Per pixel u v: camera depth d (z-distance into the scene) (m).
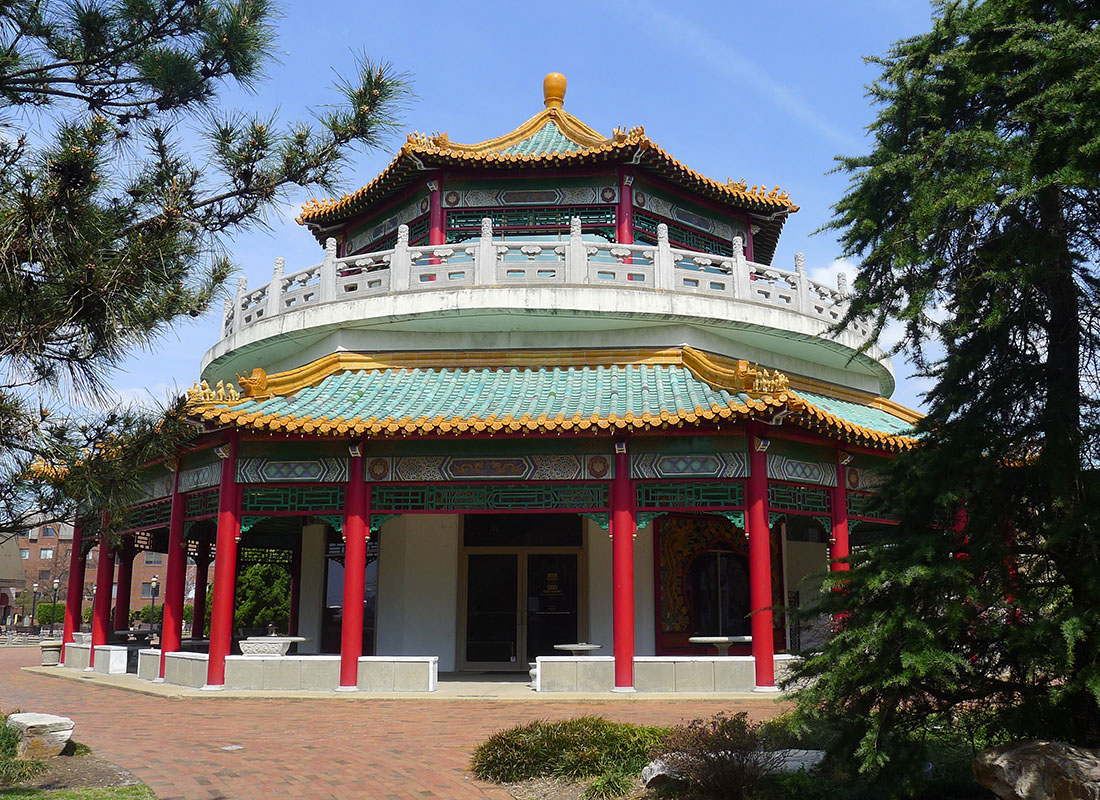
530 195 25.83
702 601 24.16
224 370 27.06
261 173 9.26
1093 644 8.49
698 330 22.70
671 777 10.24
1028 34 9.75
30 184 7.56
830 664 9.55
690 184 26.17
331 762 12.48
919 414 27.20
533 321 22.33
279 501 20.31
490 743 12.02
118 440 8.71
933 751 12.07
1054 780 8.24
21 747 12.53
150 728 15.34
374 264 25.14
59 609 78.50
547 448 19.92
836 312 25.16
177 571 22.50
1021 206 9.71
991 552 9.36
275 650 20.70
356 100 9.51
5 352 7.77
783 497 20.38
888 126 10.93
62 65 8.84
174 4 9.00
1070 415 9.41
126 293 7.95
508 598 24.48
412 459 20.09
